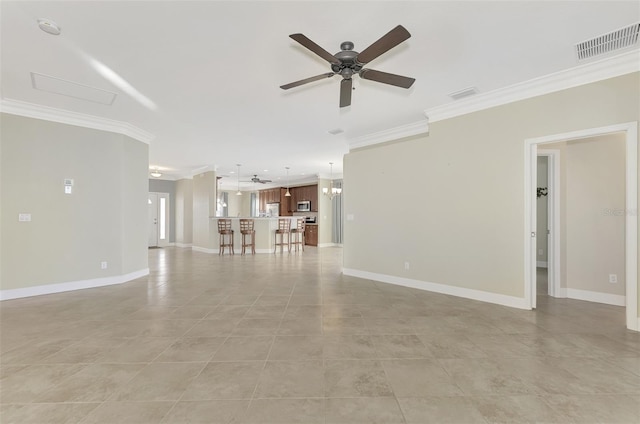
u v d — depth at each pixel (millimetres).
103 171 4855
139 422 1633
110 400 1821
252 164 8867
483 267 3941
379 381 2037
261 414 1701
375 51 2230
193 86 3531
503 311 3518
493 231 3846
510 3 2176
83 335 2807
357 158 5656
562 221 4180
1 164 3990
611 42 2678
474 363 2283
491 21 2383
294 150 6938
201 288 4680
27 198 4184
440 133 4363
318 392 1913
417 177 4676
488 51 2822
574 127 3232
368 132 5469
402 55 2883
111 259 4941
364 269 5480
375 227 5312
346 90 2840
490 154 3861
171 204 11414
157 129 5309
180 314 3422
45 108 4223
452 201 4242
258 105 4141
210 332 2889
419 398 1853
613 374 2121
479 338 2748
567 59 2975
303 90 3656
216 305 3779
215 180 9250
